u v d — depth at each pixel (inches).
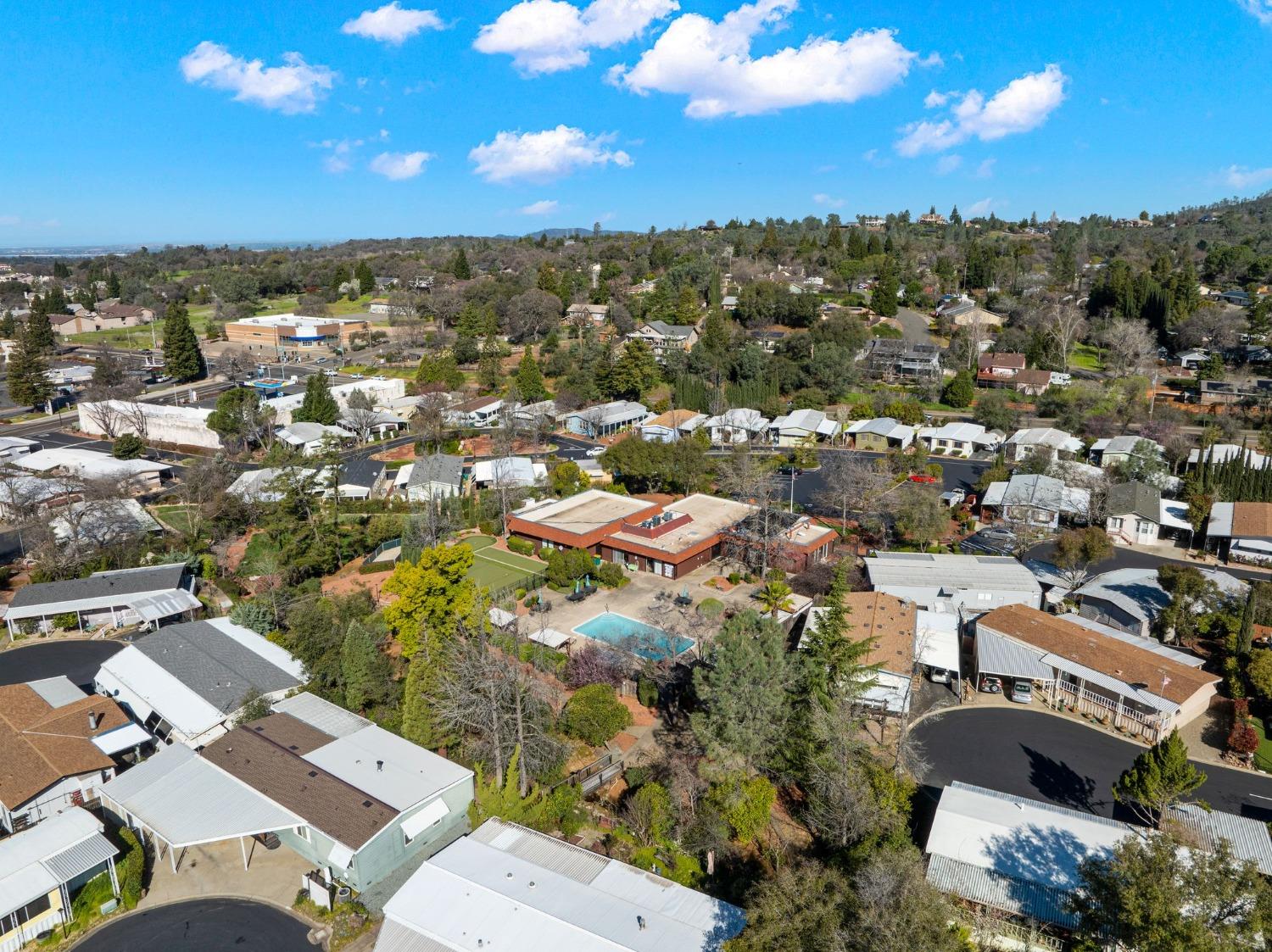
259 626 2164.1
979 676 1955.0
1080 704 1857.8
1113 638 2000.5
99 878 1305.4
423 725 1635.1
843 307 6697.8
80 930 1258.0
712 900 1187.3
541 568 2608.3
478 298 7047.2
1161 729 1724.9
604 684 1771.7
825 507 3235.7
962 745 1713.8
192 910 1301.7
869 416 4451.3
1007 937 1141.1
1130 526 2906.0
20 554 2829.7
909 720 1818.4
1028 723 1807.3
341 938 1230.3
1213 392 4471.0
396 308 7298.2
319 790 1418.6
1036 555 2706.7
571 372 5004.9
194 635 2062.0
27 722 1669.5
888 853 1089.4
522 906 1154.7
